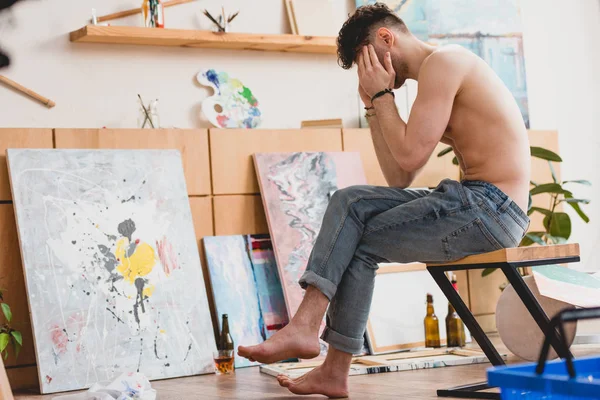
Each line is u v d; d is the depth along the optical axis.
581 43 5.29
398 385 2.68
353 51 2.50
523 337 3.11
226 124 4.17
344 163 4.21
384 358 3.44
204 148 3.92
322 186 4.11
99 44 3.95
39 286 3.31
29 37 3.81
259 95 4.32
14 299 3.45
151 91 4.05
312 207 4.05
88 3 3.94
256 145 4.05
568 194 4.40
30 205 3.41
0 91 3.74
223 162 3.96
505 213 2.27
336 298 2.38
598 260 5.24
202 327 3.60
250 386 2.91
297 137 4.16
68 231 3.44
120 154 3.69
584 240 5.21
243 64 4.29
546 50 5.16
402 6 4.71
